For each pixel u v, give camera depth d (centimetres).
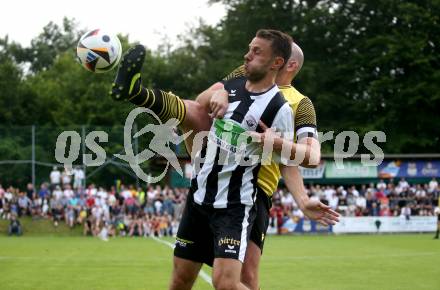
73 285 1395
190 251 732
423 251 2439
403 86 6006
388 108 6116
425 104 6100
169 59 7712
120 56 723
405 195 4169
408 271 1702
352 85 6397
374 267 1814
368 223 4072
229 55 6681
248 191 703
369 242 3052
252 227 725
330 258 2122
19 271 1681
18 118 6544
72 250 2473
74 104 6794
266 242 3089
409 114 6119
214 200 702
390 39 6022
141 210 3897
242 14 6562
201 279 1460
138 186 3981
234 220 693
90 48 707
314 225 4062
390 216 4119
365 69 6278
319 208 710
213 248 730
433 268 1786
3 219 4031
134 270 1708
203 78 7044
